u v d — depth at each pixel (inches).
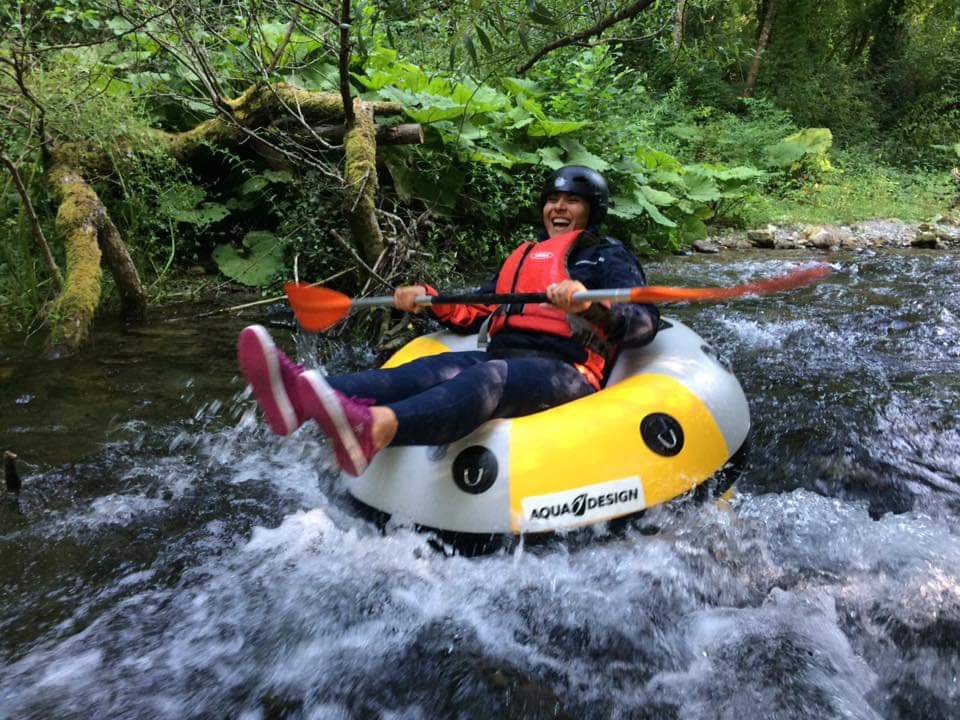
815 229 336.5
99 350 152.3
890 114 579.5
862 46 633.0
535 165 251.0
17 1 169.6
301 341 160.2
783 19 554.6
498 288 101.6
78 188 169.9
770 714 64.6
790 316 185.3
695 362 101.6
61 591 78.9
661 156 297.7
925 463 112.6
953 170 465.4
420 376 87.7
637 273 98.0
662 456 86.4
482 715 64.1
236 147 208.2
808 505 99.8
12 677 67.2
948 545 90.9
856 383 140.9
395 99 215.6
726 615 77.2
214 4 196.2
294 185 201.5
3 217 172.9
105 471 103.7
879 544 90.9
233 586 80.1
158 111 213.6
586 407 87.6
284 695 65.9
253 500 97.2
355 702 65.4
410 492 82.8
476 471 80.7
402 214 219.3
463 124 232.7
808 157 427.5
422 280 178.1
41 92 166.1
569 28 202.1
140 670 68.4
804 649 72.3
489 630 74.5
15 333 161.2
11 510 93.4
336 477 97.0
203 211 205.2
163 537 88.7
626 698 66.4
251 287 201.6
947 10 647.1
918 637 74.3
